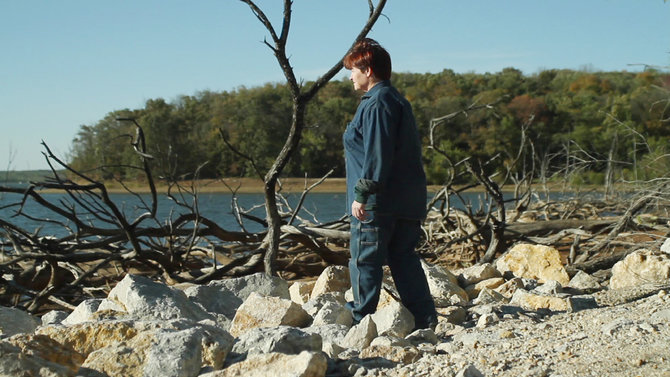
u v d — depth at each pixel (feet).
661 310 11.85
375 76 12.62
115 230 24.39
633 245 24.32
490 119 203.31
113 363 9.39
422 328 12.98
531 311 14.61
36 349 9.60
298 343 10.09
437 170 129.29
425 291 13.12
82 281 24.00
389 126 12.10
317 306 14.69
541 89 313.12
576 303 15.10
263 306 12.93
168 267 24.75
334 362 10.26
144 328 10.53
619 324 11.11
